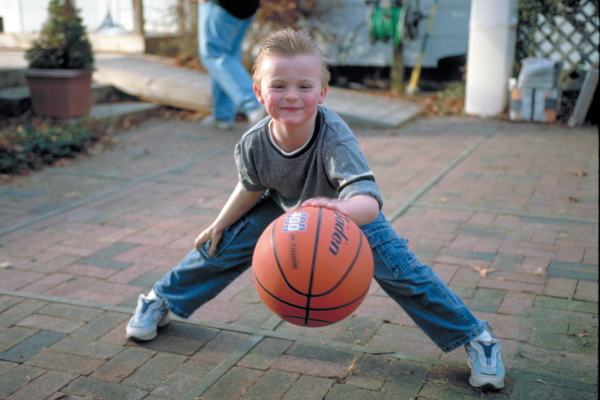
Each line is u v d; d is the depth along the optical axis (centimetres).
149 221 513
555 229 476
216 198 579
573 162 697
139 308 313
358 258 214
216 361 295
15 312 346
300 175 245
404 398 261
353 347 304
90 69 878
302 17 1164
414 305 266
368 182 226
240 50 855
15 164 675
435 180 626
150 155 759
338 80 1267
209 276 300
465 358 293
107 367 290
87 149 773
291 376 279
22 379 280
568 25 1109
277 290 215
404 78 1241
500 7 962
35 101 848
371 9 1155
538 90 947
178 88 981
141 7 1241
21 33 1273
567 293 361
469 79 1016
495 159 720
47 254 438
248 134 249
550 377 274
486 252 431
